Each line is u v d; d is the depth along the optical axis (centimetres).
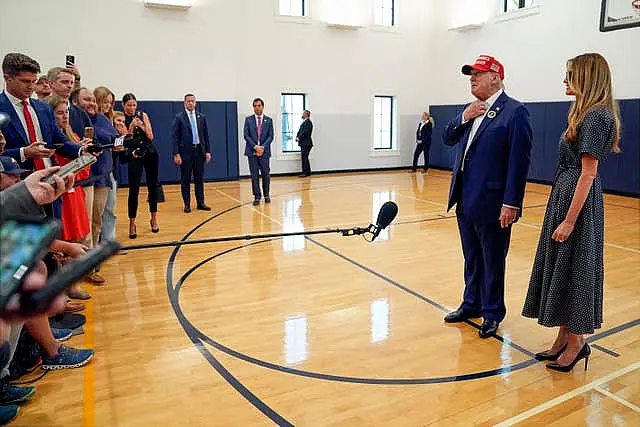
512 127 272
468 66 285
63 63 864
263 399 231
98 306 344
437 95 1229
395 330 309
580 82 237
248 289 380
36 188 134
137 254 469
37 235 70
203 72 971
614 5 817
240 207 711
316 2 1073
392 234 554
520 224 608
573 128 236
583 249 240
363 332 306
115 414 217
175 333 303
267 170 736
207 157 679
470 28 1108
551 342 292
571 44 895
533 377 251
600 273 248
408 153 1242
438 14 1199
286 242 518
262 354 276
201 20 955
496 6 1041
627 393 236
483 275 315
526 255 473
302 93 1094
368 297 365
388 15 1182
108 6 881
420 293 373
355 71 1141
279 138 1081
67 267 66
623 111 809
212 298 361
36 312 62
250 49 1015
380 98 1202
